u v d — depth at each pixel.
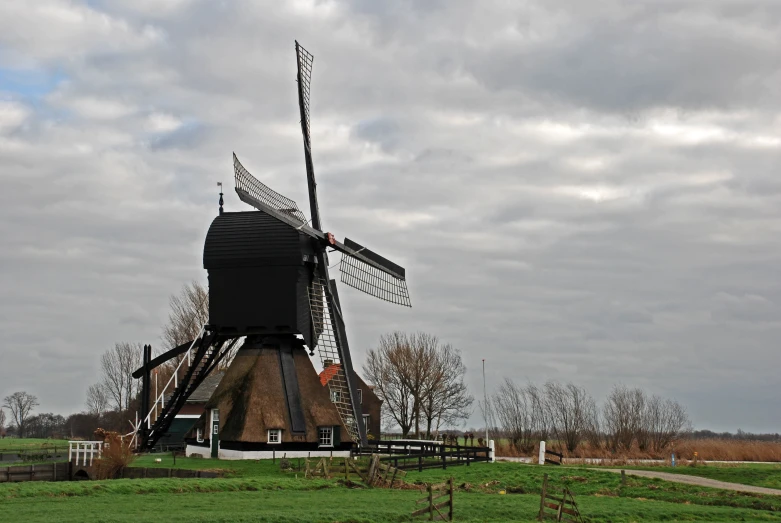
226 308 52.75
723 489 42.31
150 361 57.19
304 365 54.72
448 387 94.69
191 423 74.38
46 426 177.25
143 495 35.66
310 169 58.81
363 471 43.03
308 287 53.97
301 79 59.47
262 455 50.94
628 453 76.81
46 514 29.23
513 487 42.47
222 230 53.31
